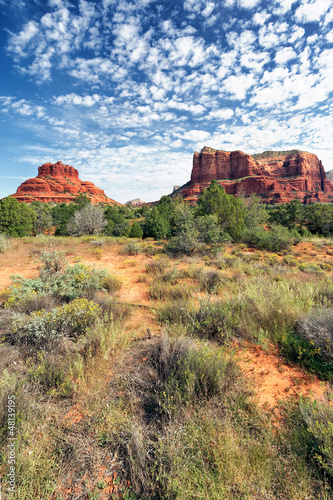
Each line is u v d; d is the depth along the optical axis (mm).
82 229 24156
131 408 2535
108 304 5156
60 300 5613
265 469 1885
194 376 2666
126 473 1937
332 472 1838
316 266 10938
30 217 23797
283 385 3027
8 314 4355
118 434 2207
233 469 1851
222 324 4340
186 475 1806
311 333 3643
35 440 2166
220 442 2072
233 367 3117
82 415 2508
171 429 2100
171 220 24406
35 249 13320
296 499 1688
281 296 5066
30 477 1855
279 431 2295
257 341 4051
